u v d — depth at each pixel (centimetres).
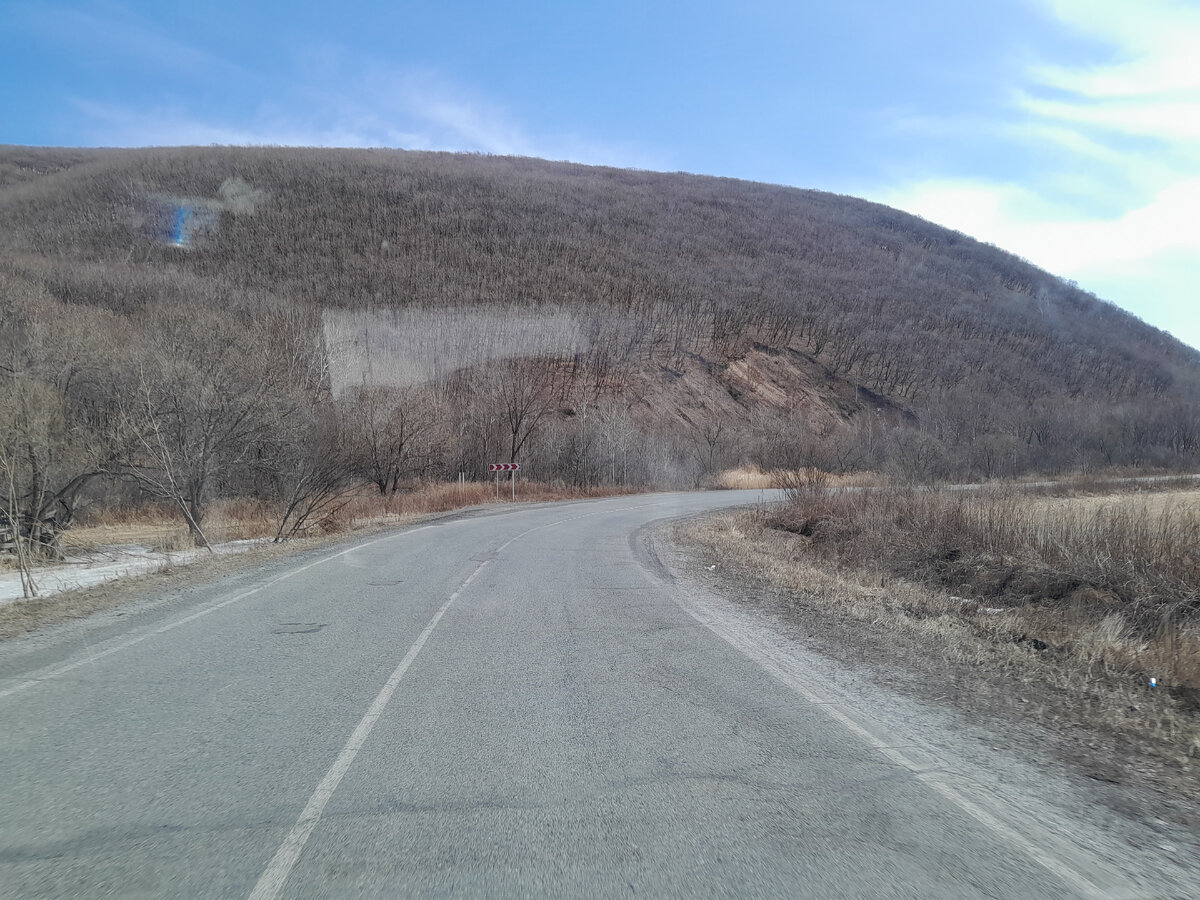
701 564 1505
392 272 7181
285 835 385
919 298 11381
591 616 960
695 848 373
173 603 1039
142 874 346
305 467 2038
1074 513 1423
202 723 555
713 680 677
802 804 424
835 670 717
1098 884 343
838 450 5028
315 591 1138
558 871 351
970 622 961
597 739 527
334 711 584
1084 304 13150
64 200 8194
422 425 3469
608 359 7056
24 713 577
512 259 8556
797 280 10850
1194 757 507
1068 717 586
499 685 657
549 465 4706
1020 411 6656
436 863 358
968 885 341
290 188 9531
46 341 1859
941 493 1830
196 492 1830
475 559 1526
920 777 464
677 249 10856
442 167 11906
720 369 7612
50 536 1608
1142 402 7556
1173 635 824
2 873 346
